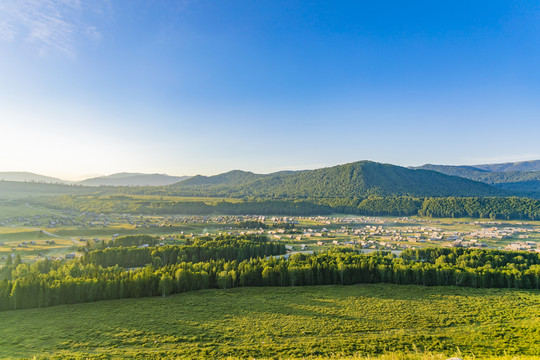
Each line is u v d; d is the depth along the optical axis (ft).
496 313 277.85
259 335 236.63
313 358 188.44
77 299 310.45
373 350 206.08
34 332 241.35
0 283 295.28
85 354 205.36
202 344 221.05
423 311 286.25
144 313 282.97
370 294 339.16
